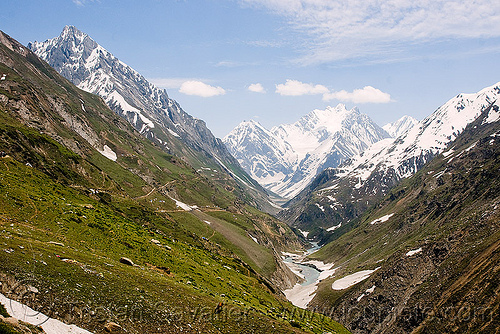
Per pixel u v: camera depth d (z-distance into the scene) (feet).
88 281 188.75
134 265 283.79
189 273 341.41
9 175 372.38
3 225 237.04
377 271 614.34
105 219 387.96
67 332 139.13
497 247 406.00
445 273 451.94
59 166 548.31
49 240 247.91
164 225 596.70
